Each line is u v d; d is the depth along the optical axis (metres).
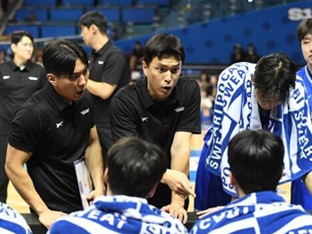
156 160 1.83
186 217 2.38
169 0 17.52
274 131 2.62
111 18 17.16
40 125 2.45
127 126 2.64
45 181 2.58
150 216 1.79
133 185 1.80
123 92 2.68
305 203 3.09
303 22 3.27
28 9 17.45
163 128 2.69
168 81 2.48
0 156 5.02
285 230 1.77
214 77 13.67
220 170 2.70
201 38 16.70
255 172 1.83
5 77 5.13
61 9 17.42
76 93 2.42
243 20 16.50
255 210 1.80
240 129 2.63
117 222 1.77
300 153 2.65
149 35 16.47
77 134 2.58
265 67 2.41
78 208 2.63
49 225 2.37
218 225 1.83
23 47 5.12
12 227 1.98
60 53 2.34
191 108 2.72
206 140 3.05
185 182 2.44
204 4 16.75
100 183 2.66
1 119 5.09
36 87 5.16
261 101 2.50
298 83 2.65
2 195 5.09
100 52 4.68
